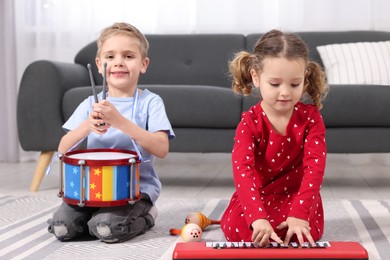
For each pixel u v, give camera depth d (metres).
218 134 2.47
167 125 1.67
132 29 1.71
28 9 3.53
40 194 2.39
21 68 3.54
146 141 1.59
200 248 1.15
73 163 1.49
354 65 2.83
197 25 3.41
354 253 1.10
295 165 1.51
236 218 1.48
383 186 2.65
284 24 3.35
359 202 2.10
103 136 1.69
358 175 3.01
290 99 1.34
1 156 3.60
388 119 2.42
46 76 2.50
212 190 2.54
